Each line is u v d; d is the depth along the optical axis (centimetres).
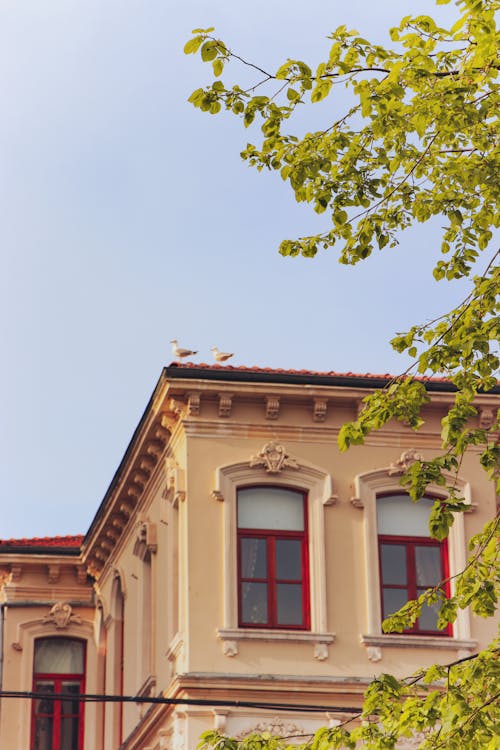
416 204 1975
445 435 1866
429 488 3447
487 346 1856
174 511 3444
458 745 1741
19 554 4341
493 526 1928
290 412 3431
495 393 3409
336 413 3447
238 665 3225
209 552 3303
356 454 3444
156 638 3538
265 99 1930
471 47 1894
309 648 3269
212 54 1906
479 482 3462
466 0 1831
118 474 3841
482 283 1859
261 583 3319
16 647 4291
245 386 3366
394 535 3416
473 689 1800
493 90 1898
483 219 1975
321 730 1891
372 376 3491
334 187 1953
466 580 1917
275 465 3378
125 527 3991
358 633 3303
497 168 1898
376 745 1808
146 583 3747
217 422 3384
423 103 1875
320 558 3344
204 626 3247
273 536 3356
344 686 3238
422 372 1914
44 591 4362
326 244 1998
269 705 3123
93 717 4244
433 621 3362
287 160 1948
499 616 3359
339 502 3403
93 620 4350
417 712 1794
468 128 1895
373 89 1886
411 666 3288
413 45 1892
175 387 3338
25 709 4234
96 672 4266
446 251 2017
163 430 3497
